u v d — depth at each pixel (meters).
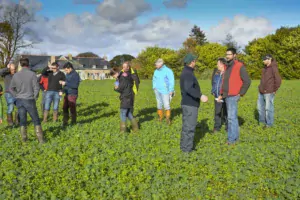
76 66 97.31
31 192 5.64
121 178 6.21
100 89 27.89
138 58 89.69
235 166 6.78
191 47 90.25
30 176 6.23
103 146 8.13
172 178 6.30
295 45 55.88
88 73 99.62
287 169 6.61
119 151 7.65
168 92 11.25
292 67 57.25
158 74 11.39
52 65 11.62
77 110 15.15
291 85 29.77
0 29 61.81
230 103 8.50
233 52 8.45
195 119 7.67
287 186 5.77
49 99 11.66
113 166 6.66
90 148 7.98
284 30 63.59
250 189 5.94
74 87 10.82
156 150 7.88
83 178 6.20
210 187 5.98
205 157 7.35
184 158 7.22
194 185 6.07
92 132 9.72
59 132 9.74
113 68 9.53
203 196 5.70
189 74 7.49
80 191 5.75
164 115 13.09
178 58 76.94
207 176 6.38
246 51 68.81
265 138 9.02
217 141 8.87
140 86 31.78
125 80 9.44
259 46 63.31
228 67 8.57
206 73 58.25
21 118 8.61
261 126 10.61
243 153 7.50
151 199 5.57
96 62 103.94
